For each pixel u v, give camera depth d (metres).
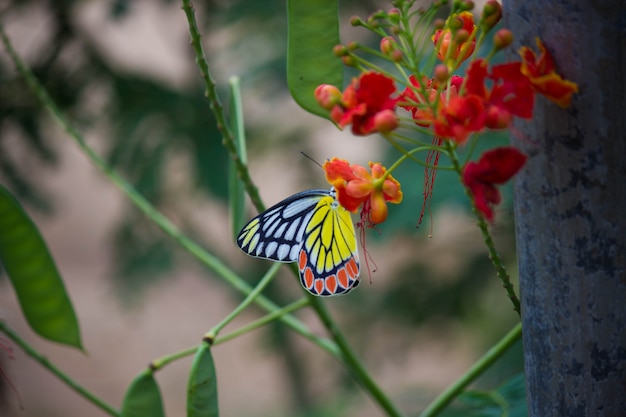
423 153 0.96
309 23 0.60
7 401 0.85
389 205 0.96
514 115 0.54
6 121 1.24
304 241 0.65
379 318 1.15
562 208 0.56
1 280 1.23
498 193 0.54
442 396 0.66
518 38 0.55
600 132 0.55
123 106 1.25
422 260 1.12
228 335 0.64
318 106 0.61
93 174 1.28
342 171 0.58
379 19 0.57
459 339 1.15
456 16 0.56
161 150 1.25
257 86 1.25
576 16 0.55
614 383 0.56
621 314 0.56
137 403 0.64
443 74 0.54
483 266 1.09
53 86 1.25
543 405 0.57
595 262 0.56
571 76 0.55
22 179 1.26
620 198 0.55
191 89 1.27
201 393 0.62
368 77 0.55
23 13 1.25
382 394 0.68
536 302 0.57
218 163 1.24
